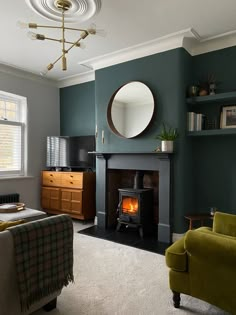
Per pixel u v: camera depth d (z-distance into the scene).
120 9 2.66
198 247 1.64
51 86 5.25
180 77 3.40
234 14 2.79
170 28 3.09
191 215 3.37
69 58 4.03
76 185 4.32
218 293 1.66
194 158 3.72
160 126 3.57
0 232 1.56
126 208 3.88
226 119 3.42
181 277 1.86
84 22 2.89
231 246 1.52
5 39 3.38
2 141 4.52
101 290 2.19
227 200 3.46
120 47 3.62
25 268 1.62
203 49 3.59
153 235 3.73
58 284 1.86
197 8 2.67
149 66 3.67
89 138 4.56
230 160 3.43
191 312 1.89
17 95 4.65
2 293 1.55
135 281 2.36
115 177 4.38
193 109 3.69
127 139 3.91
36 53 3.86
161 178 3.50
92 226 4.19
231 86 3.39
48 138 4.96
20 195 4.69
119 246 3.27
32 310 1.75
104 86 4.17
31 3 2.45
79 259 2.84
